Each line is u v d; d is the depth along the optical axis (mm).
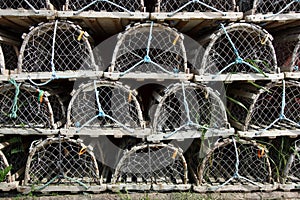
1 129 2113
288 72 2174
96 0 2076
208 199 2148
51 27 2105
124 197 2148
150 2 2545
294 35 2234
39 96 2035
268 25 2352
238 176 2227
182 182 2262
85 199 2141
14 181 2168
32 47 2230
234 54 2270
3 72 2102
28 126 2135
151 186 2209
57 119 2326
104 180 2256
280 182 2283
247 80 2145
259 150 2205
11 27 2426
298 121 2391
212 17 2113
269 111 2303
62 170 2184
